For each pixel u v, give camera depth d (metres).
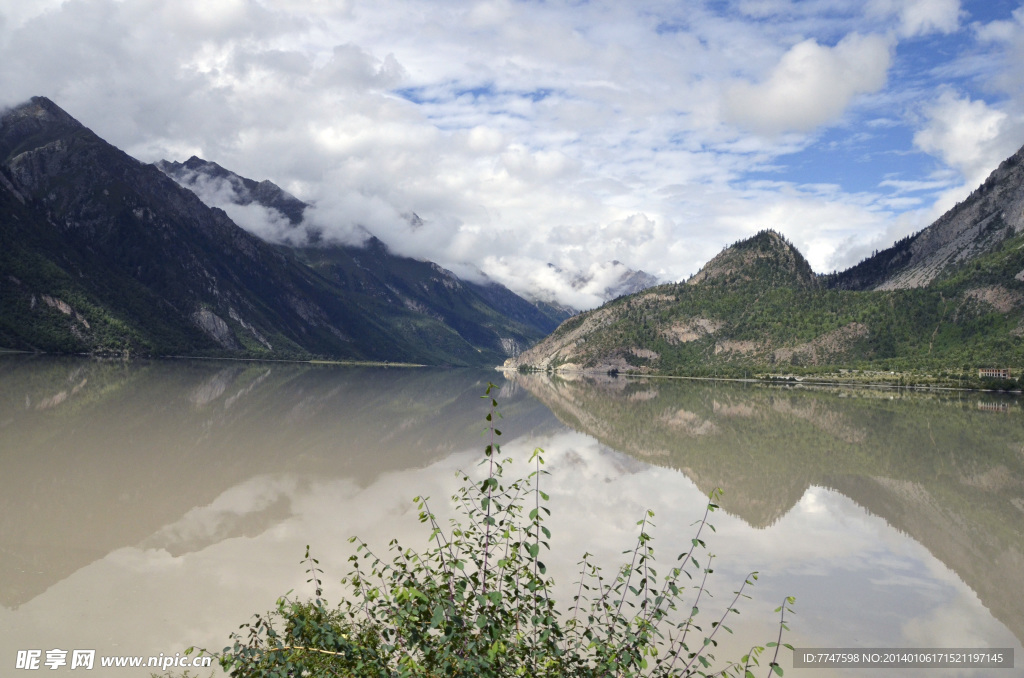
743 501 30.67
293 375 138.38
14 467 30.23
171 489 27.73
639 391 141.62
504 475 34.31
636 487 33.00
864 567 21.25
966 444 54.75
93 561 18.56
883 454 48.00
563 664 8.47
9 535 20.45
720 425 68.00
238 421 51.88
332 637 8.02
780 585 19.03
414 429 54.56
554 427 63.19
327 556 19.62
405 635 8.31
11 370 95.06
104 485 27.75
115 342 190.12
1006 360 190.88
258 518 23.92
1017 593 19.12
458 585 8.31
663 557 21.06
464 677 7.76
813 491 33.78
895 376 193.25
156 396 68.75
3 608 15.07
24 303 179.12
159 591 16.44
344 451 40.44
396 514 25.05
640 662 8.05
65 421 45.94
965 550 23.64
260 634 13.88
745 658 8.47
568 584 17.78
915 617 17.02
